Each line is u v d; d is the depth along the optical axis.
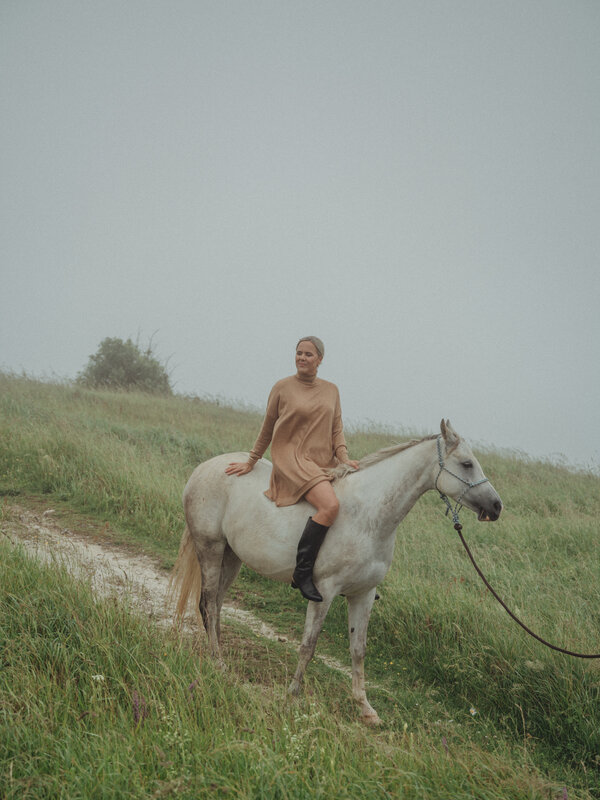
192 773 3.14
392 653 5.79
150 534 8.21
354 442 14.22
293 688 4.45
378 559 4.59
